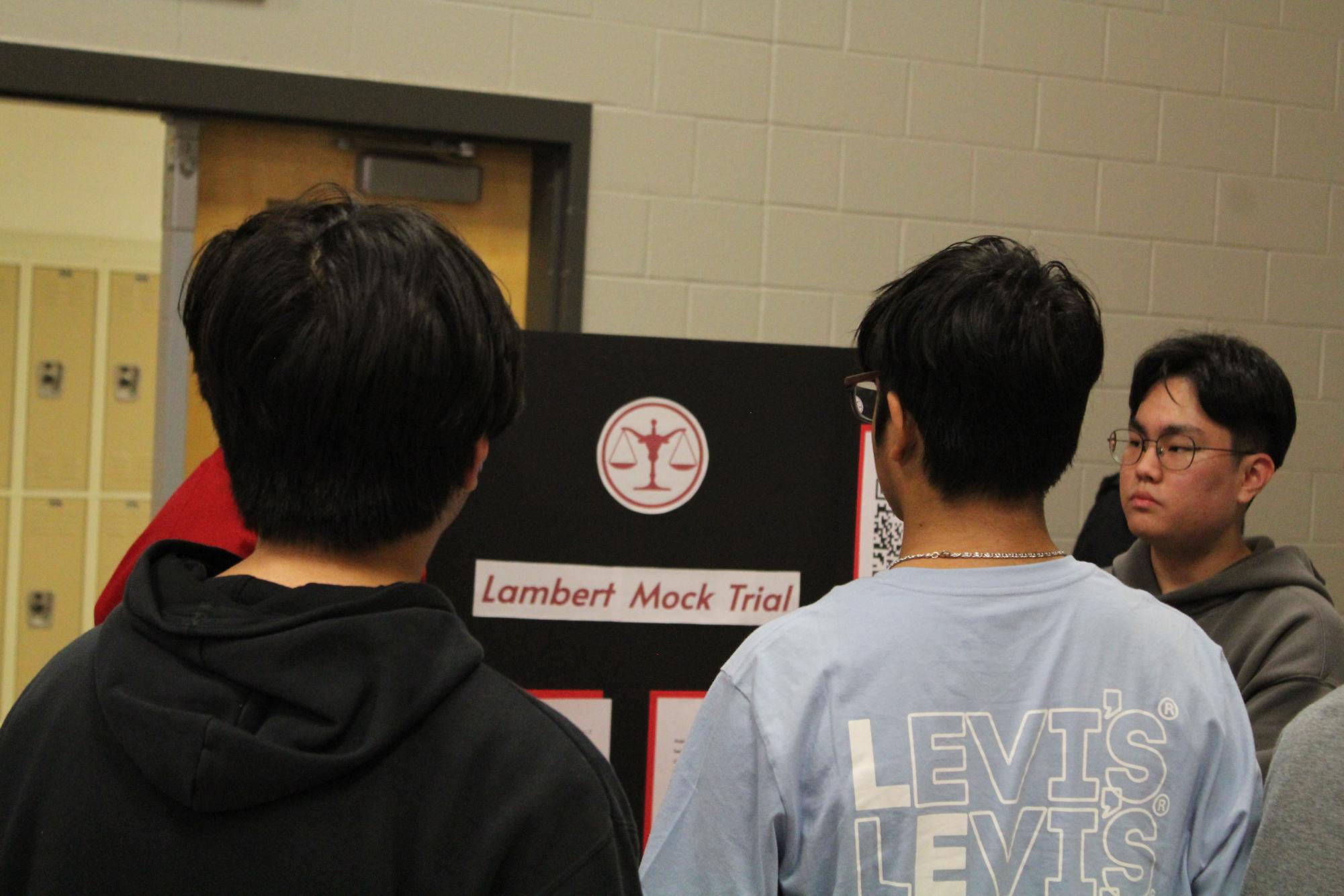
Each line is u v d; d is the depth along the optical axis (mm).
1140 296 3061
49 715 668
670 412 1509
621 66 2729
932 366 909
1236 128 3119
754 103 2811
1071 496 3021
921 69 2906
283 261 670
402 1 2592
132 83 2438
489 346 695
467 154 2723
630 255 2746
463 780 636
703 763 926
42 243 4641
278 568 685
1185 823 886
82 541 4582
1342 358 3197
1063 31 2994
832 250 2863
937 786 850
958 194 2938
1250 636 1508
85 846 623
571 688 1490
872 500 1550
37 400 4559
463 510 1472
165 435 2559
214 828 616
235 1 2496
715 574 1521
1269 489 3150
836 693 871
